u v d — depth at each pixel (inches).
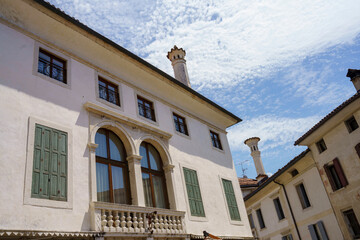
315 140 867.4
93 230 415.5
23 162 382.9
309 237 905.5
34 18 480.7
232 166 823.1
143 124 581.0
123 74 612.1
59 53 504.7
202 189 666.2
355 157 746.8
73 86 499.8
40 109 433.1
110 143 532.1
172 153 637.3
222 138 845.2
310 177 897.5
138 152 550.6
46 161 407.8
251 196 1173.7
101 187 482.3
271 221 1091.3
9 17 452.8
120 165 530.0
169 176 605.0
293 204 975.0
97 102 528.7
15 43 443.5
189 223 584.4
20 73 431.2
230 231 677.9
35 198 375.6
